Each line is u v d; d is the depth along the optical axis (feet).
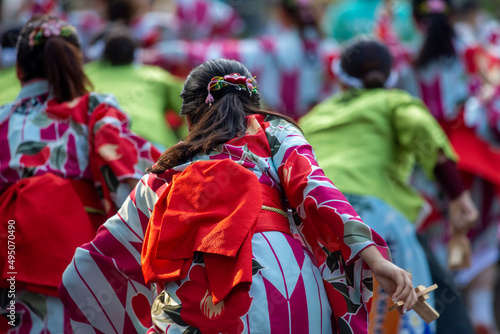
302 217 16.22
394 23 39.52
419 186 34.22
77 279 17.28
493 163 34.91
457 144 35.09
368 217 25.46
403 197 26.48
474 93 36.04
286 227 16.31
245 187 15.79
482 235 35.04
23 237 19.93
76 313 17.47
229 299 15.26
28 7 43.65
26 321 20.12
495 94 36.01
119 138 20.65
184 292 15.53
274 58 39.14
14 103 21.45
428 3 35.06
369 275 15.97
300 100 39.34
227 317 15.20
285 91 39.29
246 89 17.19
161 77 31.78
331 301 16.29
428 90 35.35
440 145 26.17
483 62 36.11
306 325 15.62
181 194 15.85
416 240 26.14
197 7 45.50
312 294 15.84
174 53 38.70
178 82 31.89
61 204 20.29
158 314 15.92
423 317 15.15
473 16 43.50
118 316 17.44
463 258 27.09
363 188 25.73
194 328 15.35
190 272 15.60
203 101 17.22
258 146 16.61
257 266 15.49
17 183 20.45
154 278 15.76
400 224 25.82
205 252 15.42
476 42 40.78
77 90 21.68
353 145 26.40
